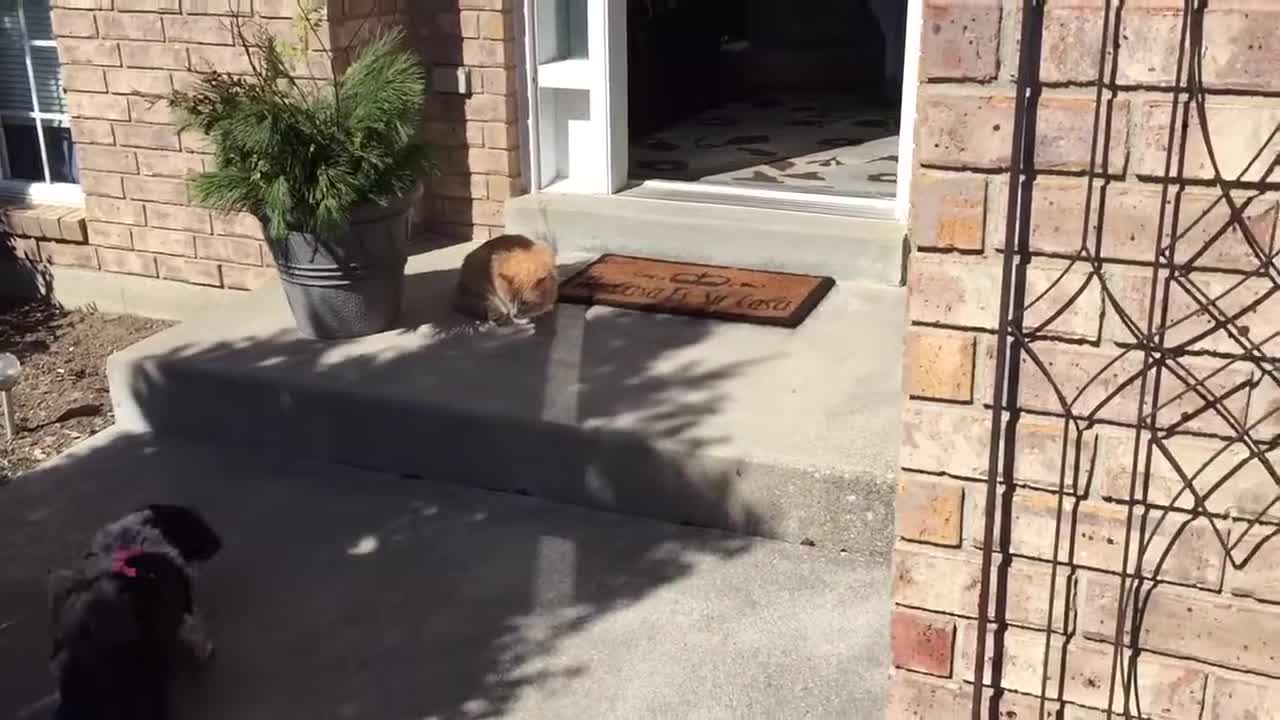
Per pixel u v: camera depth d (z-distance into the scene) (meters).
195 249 5.66
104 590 2.72
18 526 3.85
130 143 5.57
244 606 3.34
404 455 4.07
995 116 1.80
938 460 2.01
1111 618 1.98
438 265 5.33
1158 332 1.81
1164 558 1.92
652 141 7.03
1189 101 1.71
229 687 2.99
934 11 1.79
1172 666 1.96
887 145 6.86
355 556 3.60
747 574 3.43
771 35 8.82
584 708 2.88
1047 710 2.07
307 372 4.23
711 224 5.16
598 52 5.39
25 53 5.93
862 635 3.14
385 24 5.27
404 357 4.35
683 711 2.86
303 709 2.91
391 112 4.18
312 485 4.05
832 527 3.53
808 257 5.06
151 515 3.00
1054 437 1.92
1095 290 1.83
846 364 4.21
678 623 3.21
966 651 2.10
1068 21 1.74
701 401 3.94
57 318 5.91
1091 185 1.79
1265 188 1.71
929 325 1.94
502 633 3.19
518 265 4.55
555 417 3.84
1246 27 1.66
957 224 1.87
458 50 5.40
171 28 5.25
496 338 4.52
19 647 3.21
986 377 1.94
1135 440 1.88
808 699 2.89
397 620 3.27
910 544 2.08
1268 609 1.88
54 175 6.14
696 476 3.64
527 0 5.32
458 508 3.87
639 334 4.53
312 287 4.41
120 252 5.81
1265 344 1.77
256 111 4.06
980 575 2.04
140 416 4.49
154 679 2.71
